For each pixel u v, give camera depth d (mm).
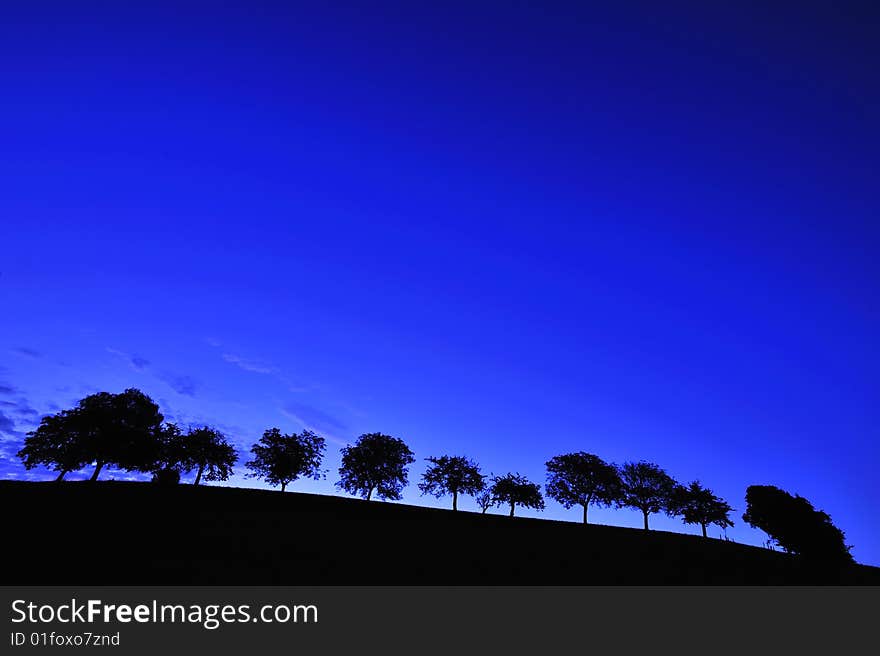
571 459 86750
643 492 82875
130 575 25297
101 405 67438
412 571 31422
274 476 78562
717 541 63375
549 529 59281
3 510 37719
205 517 42969
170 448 72688
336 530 43531
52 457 65688
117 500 47344
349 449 84688
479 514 71125
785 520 57594
